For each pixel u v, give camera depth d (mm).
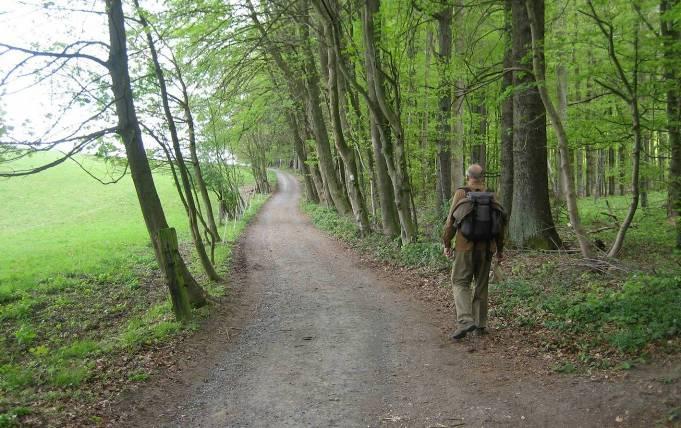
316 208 32500
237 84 18531
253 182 69062
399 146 12828
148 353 6418
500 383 4730
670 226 11047
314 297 9477
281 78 22375
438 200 16703
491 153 22484
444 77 13867
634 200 8234
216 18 13633
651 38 8211
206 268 11406
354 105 17656
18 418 4355
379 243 14938
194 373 5746
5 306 12078
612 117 10633
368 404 4578
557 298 6594
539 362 5070
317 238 19750
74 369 5828
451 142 15617
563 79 16031
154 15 10031
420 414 4293
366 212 17391
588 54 9891
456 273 6113
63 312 11289
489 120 18047
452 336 6047
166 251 7832
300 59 19344
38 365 6758
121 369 5816
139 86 10031
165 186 56656
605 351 4938
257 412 4566
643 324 5188
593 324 5551
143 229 29234
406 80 15469
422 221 18688
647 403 3840
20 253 21312
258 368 5773
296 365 5777
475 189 6121
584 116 11641
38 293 13367
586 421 3838
